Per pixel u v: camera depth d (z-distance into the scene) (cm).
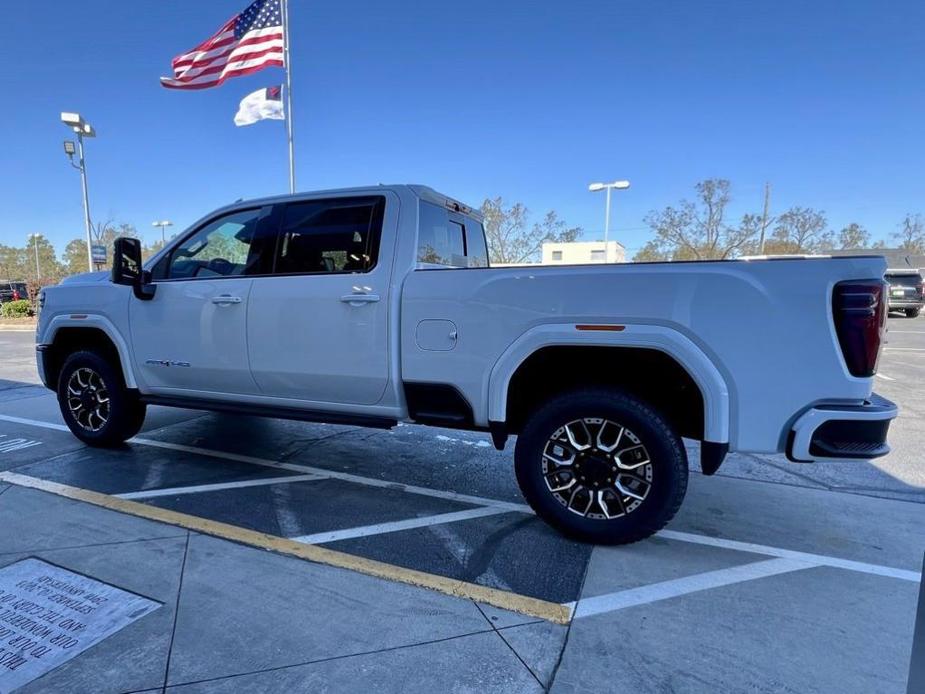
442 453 482
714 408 264
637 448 287
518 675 201
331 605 244
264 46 1178
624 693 193
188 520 330
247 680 196
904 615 241
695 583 266
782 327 255
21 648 212
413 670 203
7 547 293
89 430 471
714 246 3772
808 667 207
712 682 199
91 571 269
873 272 246
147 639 218
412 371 327
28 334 1812
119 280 390
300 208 369
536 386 331
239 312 375
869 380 250
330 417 362
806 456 255
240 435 531
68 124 1836
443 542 308
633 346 276
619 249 4059
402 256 333
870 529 329
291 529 322
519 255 3859
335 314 344
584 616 238
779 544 308
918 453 485
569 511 302
